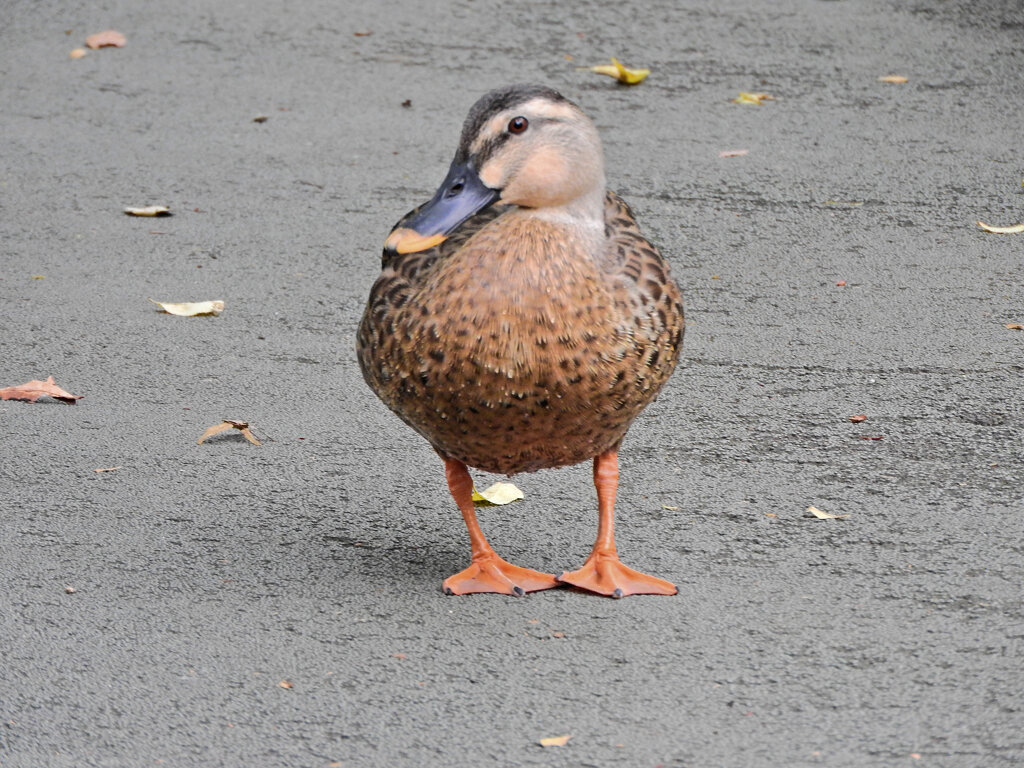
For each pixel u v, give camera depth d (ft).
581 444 22.06
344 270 37.91
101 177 44.29
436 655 20.95
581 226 21.38
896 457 27.61
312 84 52.70
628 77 52.08
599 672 20.40
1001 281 36.50
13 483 26.68
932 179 43.55
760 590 22.74
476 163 21.58
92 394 30.81
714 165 44.75
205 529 25.17
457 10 61.31
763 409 29.86
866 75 53.06
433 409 21.49
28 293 36.19
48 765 18.44
